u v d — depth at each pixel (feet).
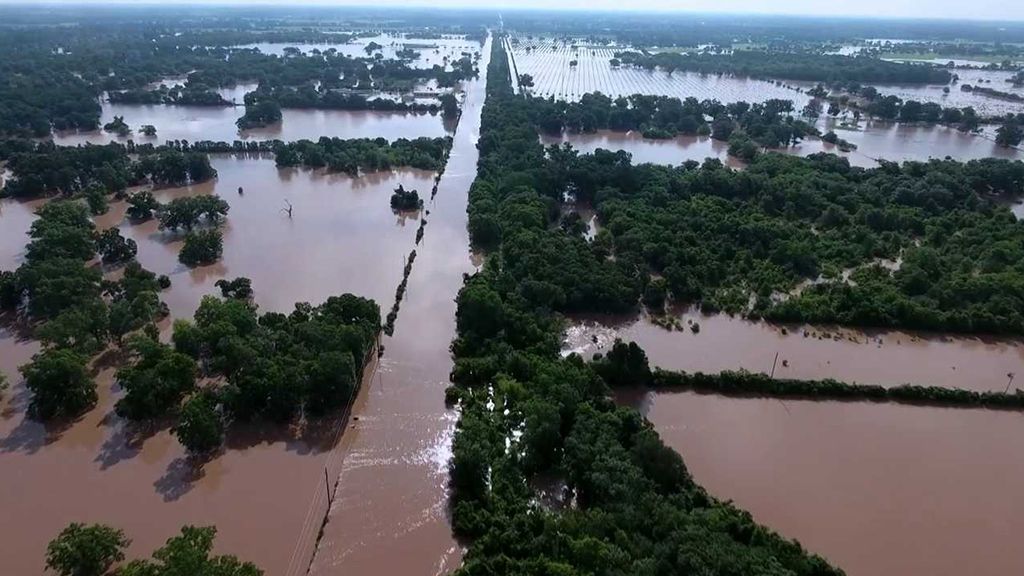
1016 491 209.15
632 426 211.00
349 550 179.83
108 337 266.77
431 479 205.26
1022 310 303.27
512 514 186.09
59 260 298.15
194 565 140.67
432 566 175.42
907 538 189.06
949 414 245.24
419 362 262.67
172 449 213.66
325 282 325.62
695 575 149.28
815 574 164.86
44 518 186.09
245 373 226.38
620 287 304.71
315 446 217.36
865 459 220.23
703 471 211.20
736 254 355.97
